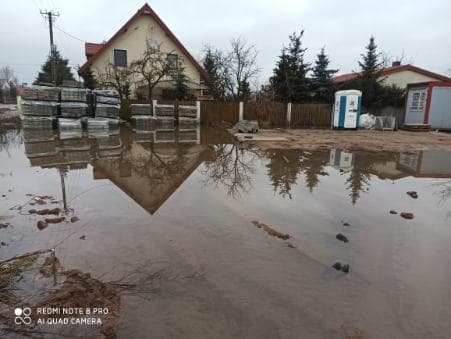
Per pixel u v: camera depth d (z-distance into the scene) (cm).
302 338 201
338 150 981
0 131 1295
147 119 1592
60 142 1023
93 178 581
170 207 432
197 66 2373
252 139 1203
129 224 369
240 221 388
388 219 408
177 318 215
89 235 337
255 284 257
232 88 2617
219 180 591
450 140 1304
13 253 295
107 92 1512
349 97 1653
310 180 605
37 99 1338
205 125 1755
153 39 2275
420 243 341
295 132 1529
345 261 299
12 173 607
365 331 209
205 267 280
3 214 390
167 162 747
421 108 1823
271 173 657
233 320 215
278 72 2294
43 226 353
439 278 273
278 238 344
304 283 261
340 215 419
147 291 243
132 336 198
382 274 278
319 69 2483
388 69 2416
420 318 222
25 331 200
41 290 240
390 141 1233
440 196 514
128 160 757
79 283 250
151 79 2106
